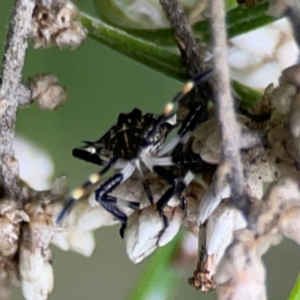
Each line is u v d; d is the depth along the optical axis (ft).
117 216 0.43
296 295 0.43
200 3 0.44
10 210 0.42
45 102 0.42
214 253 0.41
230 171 0.40
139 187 0.43
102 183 0.43
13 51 0.42
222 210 0.41
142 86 0.49
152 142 0.43
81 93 0.50
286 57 0.46
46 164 0.49
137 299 0.45
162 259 0.45
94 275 0.52
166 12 0.43
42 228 0.43
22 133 0.49
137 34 0.45
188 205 0.42
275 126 0.41
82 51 0.49
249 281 0.40
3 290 0.43
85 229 0.43
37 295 0.43
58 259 0.52
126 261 0.52
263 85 0.46
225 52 0.39
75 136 0.50
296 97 0.41
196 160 0.42
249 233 0.40
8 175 0.43
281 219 0.40
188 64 0.43
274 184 0.41
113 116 0.50
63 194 0.43
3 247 0.43
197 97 0.43
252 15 0.43
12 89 0.42
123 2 0.45
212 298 0.51
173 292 0.45
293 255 0.51
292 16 0.41
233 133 0.40
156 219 0.42
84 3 0.46
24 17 0.41
